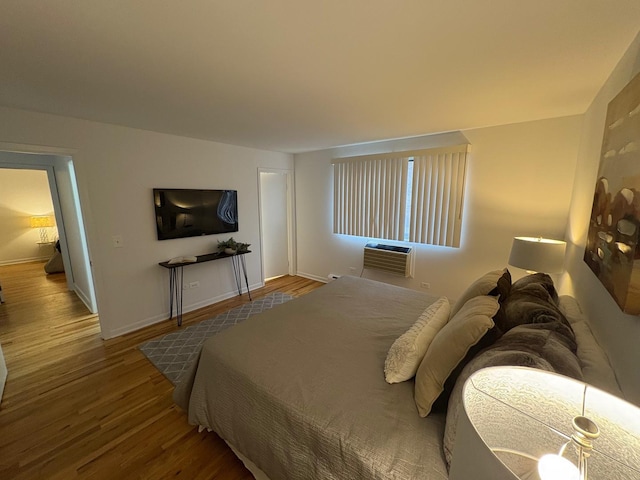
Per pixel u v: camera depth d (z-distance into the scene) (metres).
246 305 3.81
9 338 2.90
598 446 0.55
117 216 2.88
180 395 1.74
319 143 3.85
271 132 3.12
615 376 1.02
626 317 1.00
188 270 3.58
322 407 1.16
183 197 3.38
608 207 1.23
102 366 2.41
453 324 1.20
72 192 3.24
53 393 2.07
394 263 3.71
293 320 1.99
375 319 2.01
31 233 6.35
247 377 1.38
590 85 1.74
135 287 3.08
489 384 0.62
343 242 4.45
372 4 1.00
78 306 3.71
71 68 1.52
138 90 1.84
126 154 2.89
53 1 0.97
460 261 3.30
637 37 1.16
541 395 0.62
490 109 2.28
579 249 1.95
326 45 1.29
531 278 1.88
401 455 0.94
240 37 1.23
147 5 1.00
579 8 1.01
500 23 1.12
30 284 4.70
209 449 1.61
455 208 3.18
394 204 3.69
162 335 2.97
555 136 2.56
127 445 1.63
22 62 1.44
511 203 2.88
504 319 1.36
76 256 3.82
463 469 0.52
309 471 1.09
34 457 1.55
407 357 1.29
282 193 4.98
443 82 1.72
